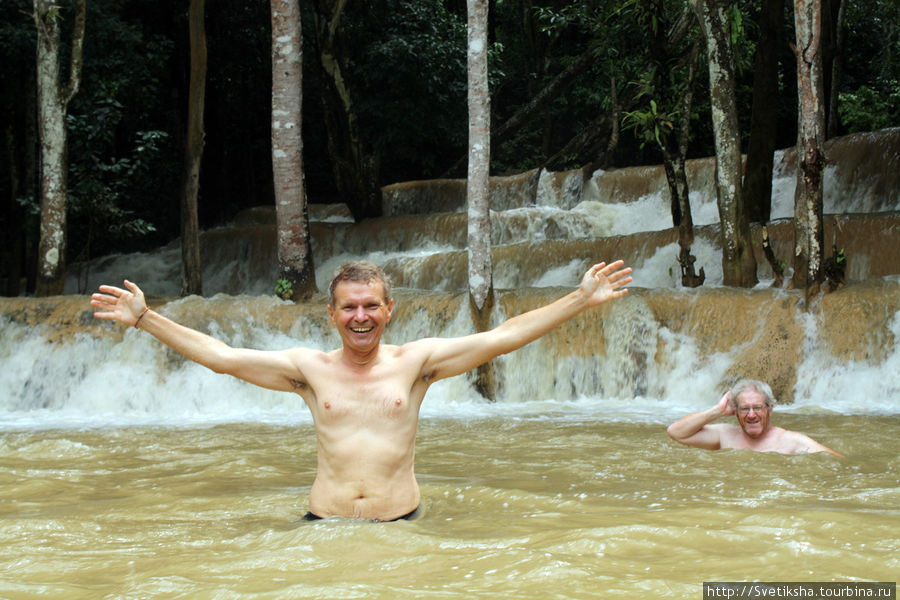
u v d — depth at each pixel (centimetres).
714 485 503
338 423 402
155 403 1245
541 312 393
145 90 2073
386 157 2639
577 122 2816
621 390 1216
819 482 511
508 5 2800
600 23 1836
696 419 655
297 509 449
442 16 2297
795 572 290
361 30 2259
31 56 1920
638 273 1548
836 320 1130
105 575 312
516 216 1866
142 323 384
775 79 1598
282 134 1528
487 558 315
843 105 2369
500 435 817
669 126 1366
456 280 1689
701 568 297
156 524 413
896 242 1338
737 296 1210
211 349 396
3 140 2227
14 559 338
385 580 290
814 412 995
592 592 270
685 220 1359
